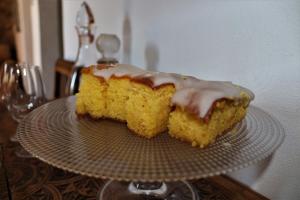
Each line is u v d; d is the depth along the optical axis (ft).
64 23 2.80
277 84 1.14
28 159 1.37
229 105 1.01
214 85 1.04
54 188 1.17
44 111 1.26
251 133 1.01
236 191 1.23
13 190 1.14
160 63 1.69
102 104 1.20
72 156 0.84
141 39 1.81
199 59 1.44
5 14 6.81
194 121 0.93
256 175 1.26
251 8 1.17
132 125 1.07
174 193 1.18
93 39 2.02
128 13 1.87
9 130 1.67
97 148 0.91
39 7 2.88
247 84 1.25
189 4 1.43
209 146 0.93
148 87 1.01
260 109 1.20
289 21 1.07
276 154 1.18
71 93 1.89
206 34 1.38
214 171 0.75
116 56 2.06
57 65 2.69
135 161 0.82
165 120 1.07
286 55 1.09
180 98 0.98
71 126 1.11
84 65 1.93
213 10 1.32
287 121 1.13
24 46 4.27
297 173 1.12
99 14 2.20
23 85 1.55
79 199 1.11
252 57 1.21
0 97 1.56
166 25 1.59
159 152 0.89
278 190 1.20
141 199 1.13
